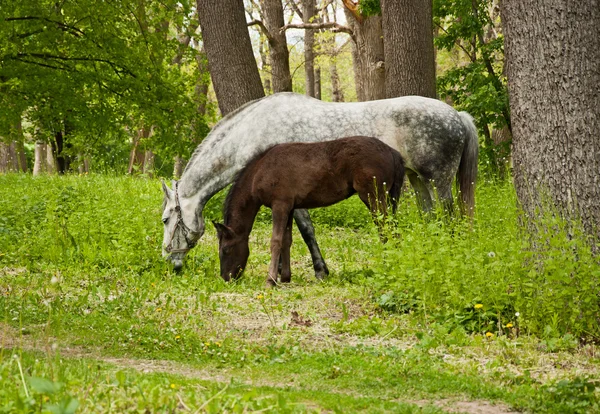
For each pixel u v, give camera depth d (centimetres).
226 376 695
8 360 632
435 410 569
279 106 1245
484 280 919
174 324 891
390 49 1966
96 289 1016
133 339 824
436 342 799
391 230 1095
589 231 895
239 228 1185
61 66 2234
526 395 619
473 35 2452
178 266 1270
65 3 2183
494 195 1636
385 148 1137
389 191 1132
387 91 1986
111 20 2225
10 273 1223
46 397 495
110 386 544
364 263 1341
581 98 896
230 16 1864
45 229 1477
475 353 791
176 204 1264
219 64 1877
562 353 786
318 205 1155
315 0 3756
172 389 543
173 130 2242
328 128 1235
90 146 2670
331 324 905
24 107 2158
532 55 916
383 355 762
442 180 1259
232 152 1251
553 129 906
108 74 2256
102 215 1554
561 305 855
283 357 768
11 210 1730
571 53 897
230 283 1173
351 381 670
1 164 4034
